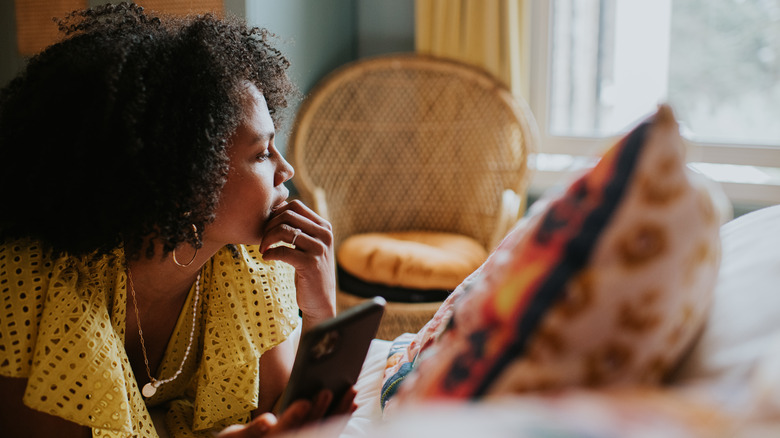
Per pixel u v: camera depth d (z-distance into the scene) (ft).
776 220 2.39
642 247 1.64
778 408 1.26
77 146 2.64
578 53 8.90
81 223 2.71
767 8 8.10
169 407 3.63
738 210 8.08
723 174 8.32
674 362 1.87
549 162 9.06
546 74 8.96
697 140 8.56
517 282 1.72
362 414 3.28
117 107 2.65
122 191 2.69
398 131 8.27
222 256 3.42
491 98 8.02
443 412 1.40
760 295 1.91
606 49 8.79
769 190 7.89
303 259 3.28
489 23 8.07
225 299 3.40
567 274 1.66
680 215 1.66
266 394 3.68
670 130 1.67
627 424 1.24
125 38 2.82
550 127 9.14
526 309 1.67
